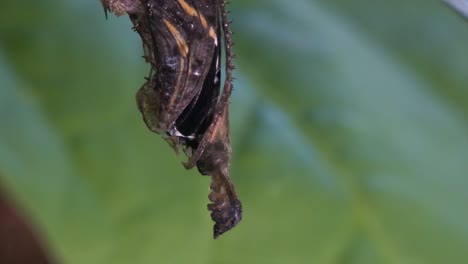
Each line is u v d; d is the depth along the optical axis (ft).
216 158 0.63
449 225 0.68
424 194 0.68
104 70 0.67
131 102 0.67
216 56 0.63
